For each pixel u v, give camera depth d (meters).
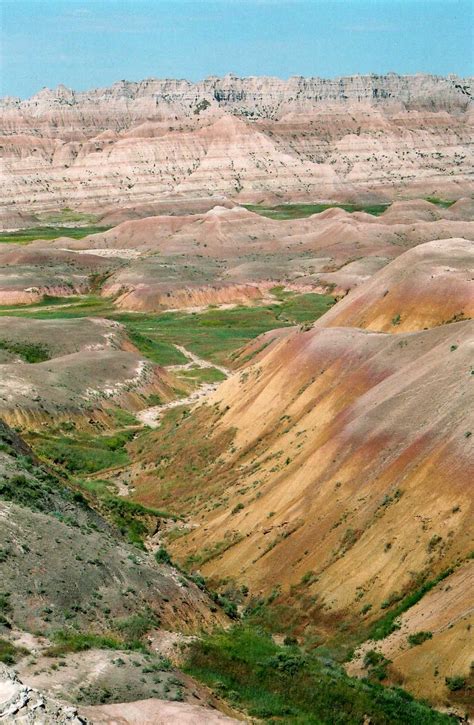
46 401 89.44
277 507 58.53
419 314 97.38
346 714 37.06
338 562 49.66
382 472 54.03
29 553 42.56
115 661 35.25
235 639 43.47
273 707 37.19
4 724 26.27
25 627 37.75
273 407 75.31
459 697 38.09
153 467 77.00
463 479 48.62
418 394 58.31
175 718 30.78
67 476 66.31
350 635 44.56
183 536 60.84
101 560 45.03
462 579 43.84
